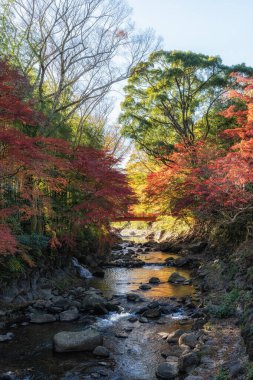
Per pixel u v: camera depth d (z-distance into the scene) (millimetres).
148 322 9242
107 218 13203
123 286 13109
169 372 6395
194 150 16922
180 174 16344
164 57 22031
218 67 21719
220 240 16125
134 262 17422
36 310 9906
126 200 13234
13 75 8695
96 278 14445
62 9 14656
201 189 13594
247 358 5953
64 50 14812
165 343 7914
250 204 11844
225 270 11953
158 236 25625
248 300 8227
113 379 6395
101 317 9625
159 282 13695
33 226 12109
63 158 11953
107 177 12312
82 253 16484
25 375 6500
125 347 7730
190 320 9281
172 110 23125
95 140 18172
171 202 17688
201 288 12125
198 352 6719
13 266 10258
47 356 7270
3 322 8984
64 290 12008
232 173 10594
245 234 13992
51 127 14172
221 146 19016
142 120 22859
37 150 8805
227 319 8188
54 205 12703
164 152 22438
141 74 22125
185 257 17766
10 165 8883
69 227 13789
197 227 20641
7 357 7203
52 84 16641
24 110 8477
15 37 13984
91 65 15883
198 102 22672
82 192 13328
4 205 10914
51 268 12672
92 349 7586
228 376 5625
